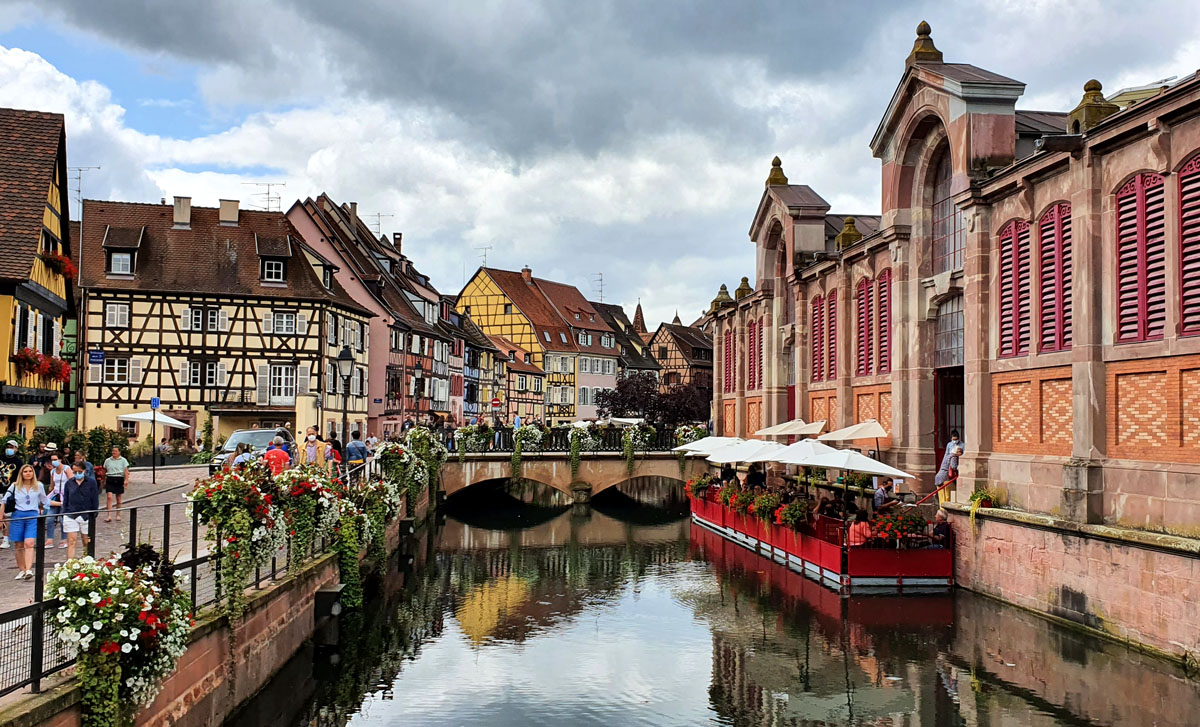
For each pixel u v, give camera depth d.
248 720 12.42
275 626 13.91
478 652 17.03
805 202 33.41
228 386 44.72
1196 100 13.67
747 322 40.62
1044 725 12.26
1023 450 18.47
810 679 14.95
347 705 13.92
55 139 26.97
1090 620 15.66
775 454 25.00
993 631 17.02
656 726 12.96
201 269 45.34
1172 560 13.73
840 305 29.12
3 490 17.14
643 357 104.44
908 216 24.38
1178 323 14.41
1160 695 12.95
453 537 33.78
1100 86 16.78
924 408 23.75
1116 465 15.52
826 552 21.70
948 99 21.30
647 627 18.94
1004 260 19.30
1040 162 17.44
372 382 54.50
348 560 19.03
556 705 13.92
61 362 26.52
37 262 26.78
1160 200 14.92
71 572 8.22
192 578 10.79
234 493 11.77
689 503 48.59
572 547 31.22
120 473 19.75
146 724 9.00
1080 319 16.34
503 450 44.25
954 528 20.42
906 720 12.80
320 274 49.22
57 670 8.23
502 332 88.31
